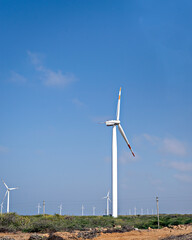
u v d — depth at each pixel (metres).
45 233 39.38
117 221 54.91
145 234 34.59
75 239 31.84
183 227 41.59
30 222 45.09
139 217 76.19
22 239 32.38
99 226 45.81
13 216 45.22
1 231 40.00
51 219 56.94
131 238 31.16
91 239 31.86
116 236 33.53
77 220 55.44
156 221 50.28
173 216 73.50
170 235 31.39
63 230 41.44
